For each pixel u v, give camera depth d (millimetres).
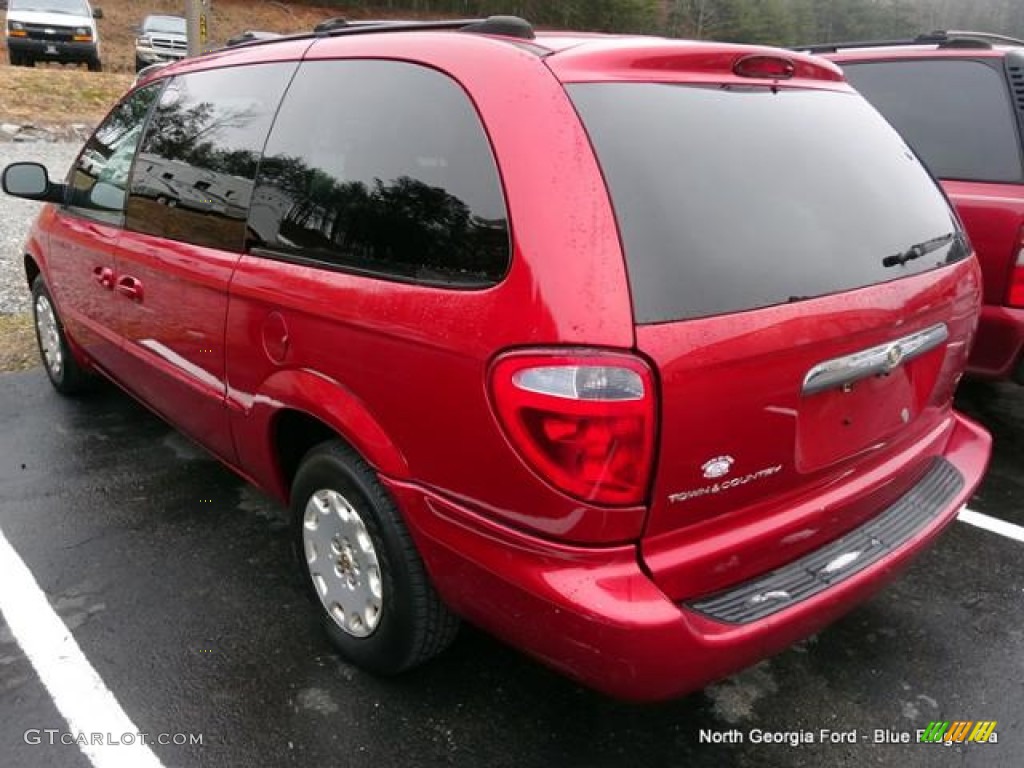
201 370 3062
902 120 4664
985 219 4062
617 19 49562
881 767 2393
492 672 2705
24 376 5195
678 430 1869
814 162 2352
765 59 2412
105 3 32750
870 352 2240
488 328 1932
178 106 3371
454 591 2209
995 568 3379
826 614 2188
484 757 2385
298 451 2869
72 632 2846
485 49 2189
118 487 3830
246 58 3053
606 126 1993
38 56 17938
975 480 2789
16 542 3361
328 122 2541
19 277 7098
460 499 2102
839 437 2277
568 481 1863
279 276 2547
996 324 4062
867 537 2414
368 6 44219
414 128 2260
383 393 2225
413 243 2182
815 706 2617
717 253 1985
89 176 4027
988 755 2436
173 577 3164
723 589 2107
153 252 3232
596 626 1888
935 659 2838
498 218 1986
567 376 1820
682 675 1952
